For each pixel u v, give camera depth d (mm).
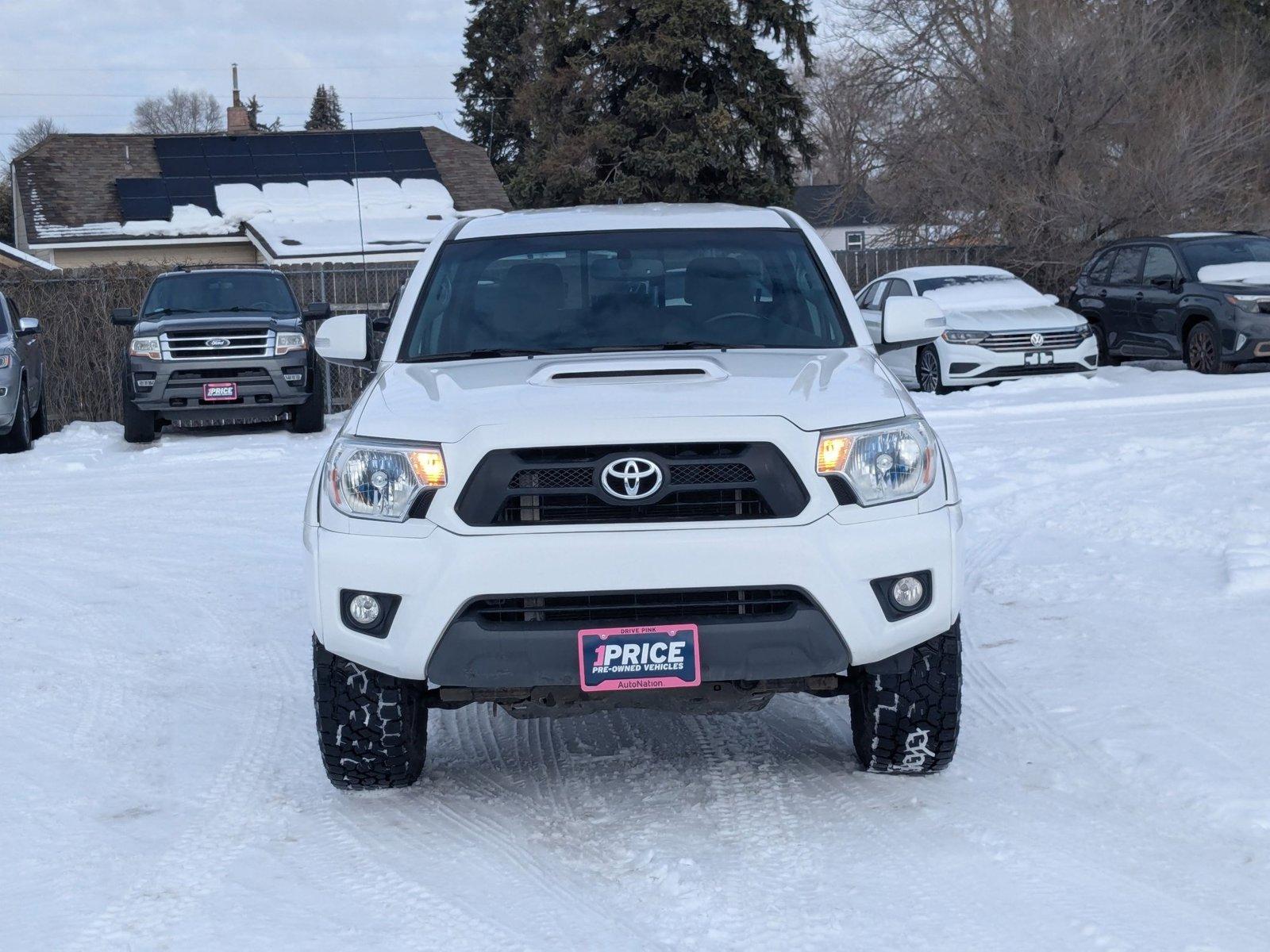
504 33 59188
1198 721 4797
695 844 3943
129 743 5129
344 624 4047
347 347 5305
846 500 3957
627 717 5375
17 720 5434
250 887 3730
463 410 4070
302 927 3447
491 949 3279
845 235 48469
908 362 18250
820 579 3867
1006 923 3305
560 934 3354
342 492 4102
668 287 5195
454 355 4957
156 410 15727
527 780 4637
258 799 4488
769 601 3910
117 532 9820
